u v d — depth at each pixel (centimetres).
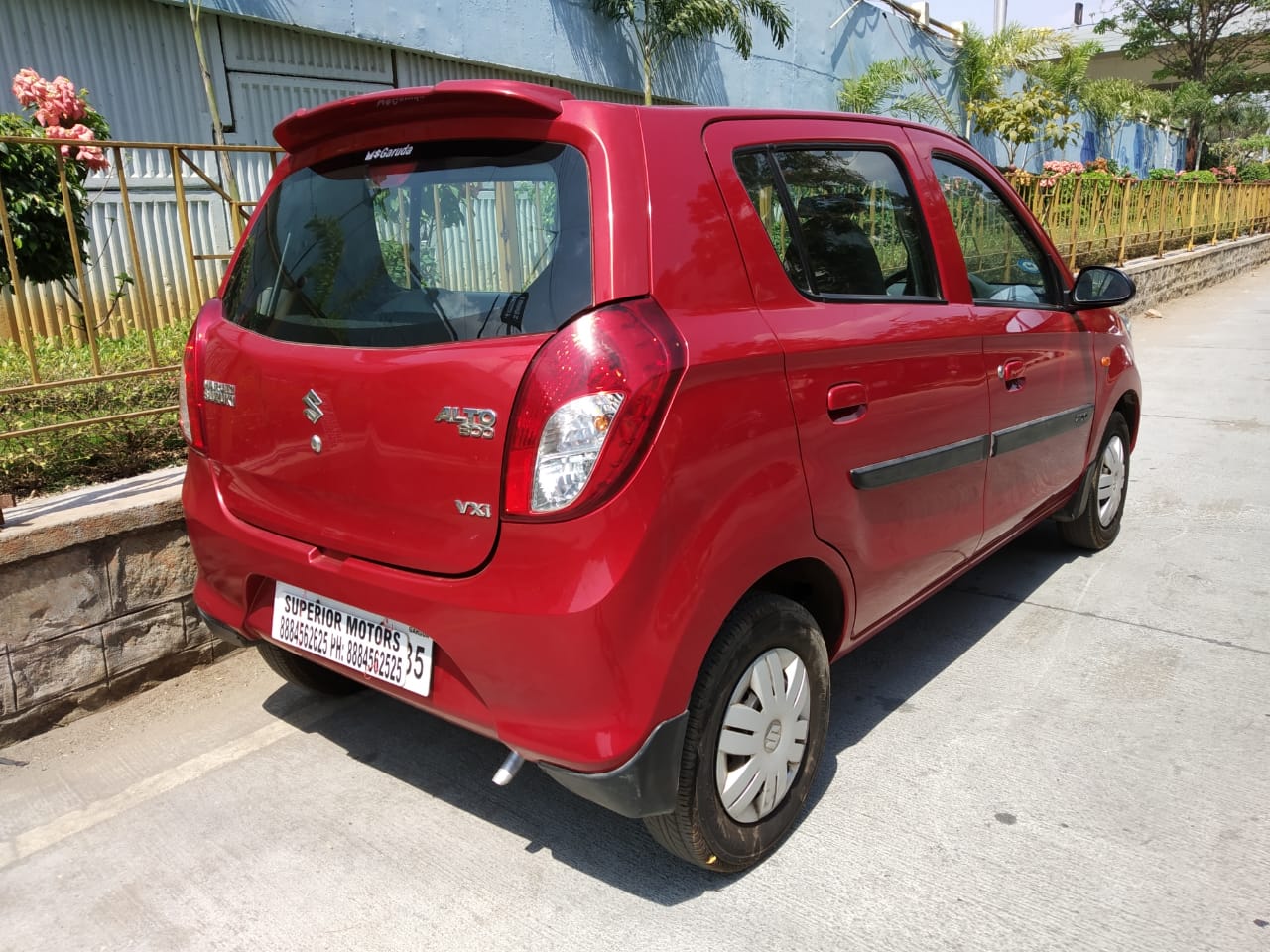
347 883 244
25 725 305
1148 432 681
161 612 335
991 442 318
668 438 199
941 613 396
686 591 204
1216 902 231
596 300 201
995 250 341
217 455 263
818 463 238
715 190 229
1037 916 228
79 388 434
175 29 775
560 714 202
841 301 258
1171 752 293
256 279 263
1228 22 3147
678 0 1095
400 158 236
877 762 291
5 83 684
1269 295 1531
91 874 248
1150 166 3011
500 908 235
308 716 324
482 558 204
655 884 243
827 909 232
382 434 216
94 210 647
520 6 1030
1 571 292
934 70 1762
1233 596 407
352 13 873
